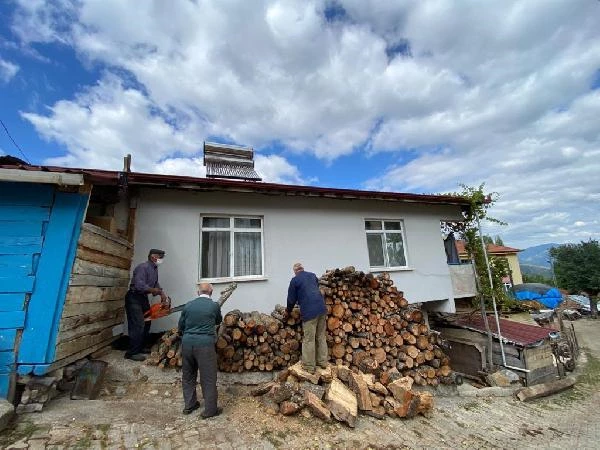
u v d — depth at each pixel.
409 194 9.70
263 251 8.00
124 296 6.00
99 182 4.84
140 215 6.76
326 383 5.14
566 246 32.84
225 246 7.67
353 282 6.50
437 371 6.82
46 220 4.27
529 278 45.09
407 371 6.40
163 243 6.86
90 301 4.71
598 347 16.91
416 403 5.19
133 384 4.82
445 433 4.96
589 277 29.11
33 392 3.82
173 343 5.32
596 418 7.06
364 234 9.58
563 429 6.16
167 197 7.11
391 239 10.29
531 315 20.48
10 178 4.00
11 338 3.83
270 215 8.26
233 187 7.24
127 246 6.09
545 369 9.69
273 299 7.80
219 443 3.62
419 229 10.64
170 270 6.82
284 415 4.41
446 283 10.58
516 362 9.42
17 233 4.12
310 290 5.43
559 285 33.25
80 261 4.42
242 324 5.48
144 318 5.54
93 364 4.63
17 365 3.79
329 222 9.09
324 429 4.24
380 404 5.14
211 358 4.30
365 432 4.38
